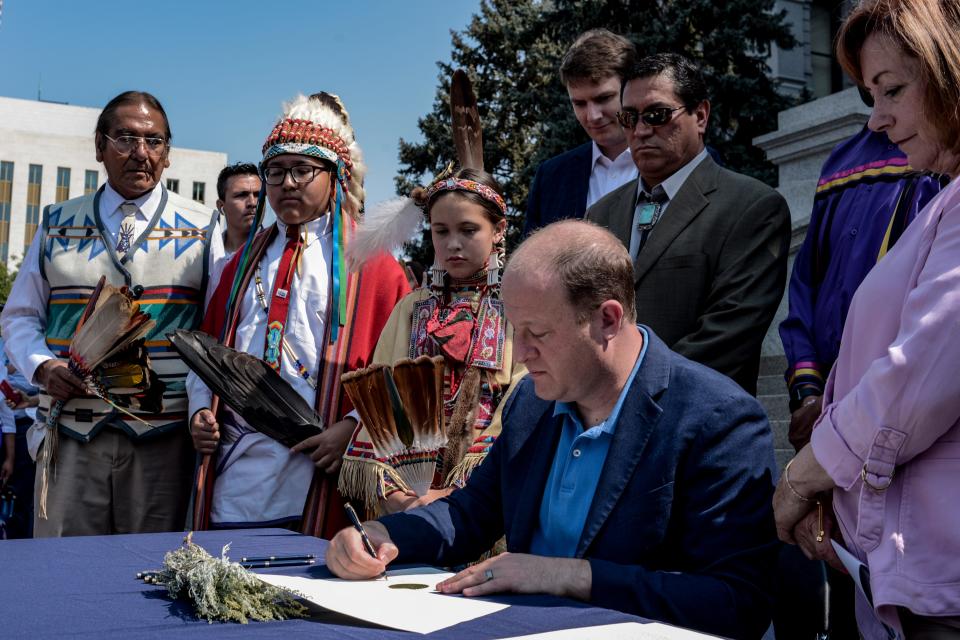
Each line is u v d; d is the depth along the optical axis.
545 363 2.00
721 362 2.96
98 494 3.75
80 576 1.97
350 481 2.91
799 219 7.13
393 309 3.29
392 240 3.45
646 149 3.26
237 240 5.77
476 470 2.39
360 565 1.96
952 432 1.67
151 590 1.83
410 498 2.78
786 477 1.88
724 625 1.77
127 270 3.89
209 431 3.45
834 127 7.30
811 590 2.11
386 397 2.77
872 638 1.84
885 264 1.90
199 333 3.34
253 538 2.51
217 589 1.67
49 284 3.97
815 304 3.10
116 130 3.93
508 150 23.38
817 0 19.50
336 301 3.54
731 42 14.73
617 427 2.02
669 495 1.95
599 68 3.84
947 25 1.77
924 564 1.63
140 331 3.65
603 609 1.65
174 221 4.03
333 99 3.90
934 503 1.64
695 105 3.26
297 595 1.75
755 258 3.10
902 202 2.83
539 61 20.73
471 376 2.94
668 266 3.15
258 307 3.57
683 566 1.95
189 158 67.62
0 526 6.41
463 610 1.65
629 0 15.90
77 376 3.66
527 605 1.69
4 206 66.56
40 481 3.79
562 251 1.97
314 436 3.34
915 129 1.84
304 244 3.60
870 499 1.70
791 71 18.77
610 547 1.97
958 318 1.61
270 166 3.59
